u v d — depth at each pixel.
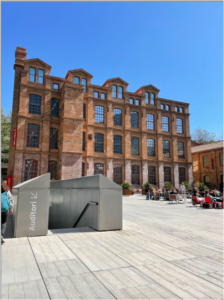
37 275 3.96
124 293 3.42
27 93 28.19
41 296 3.27
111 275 4.04
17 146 26.47
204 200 16.12
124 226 8.63
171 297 3.33
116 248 5.67
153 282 3.80
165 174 36.62
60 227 12.12
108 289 3.53
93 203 8.02
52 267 4.34
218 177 38.97
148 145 36.22
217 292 3.50
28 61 28.84
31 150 27.44
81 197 9.54
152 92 37.78
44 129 28.28
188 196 25.62
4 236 6.82
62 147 26.84
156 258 5.00
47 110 28.89
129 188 29.84
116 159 32.84
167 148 37.56
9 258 4.77
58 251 5.30
